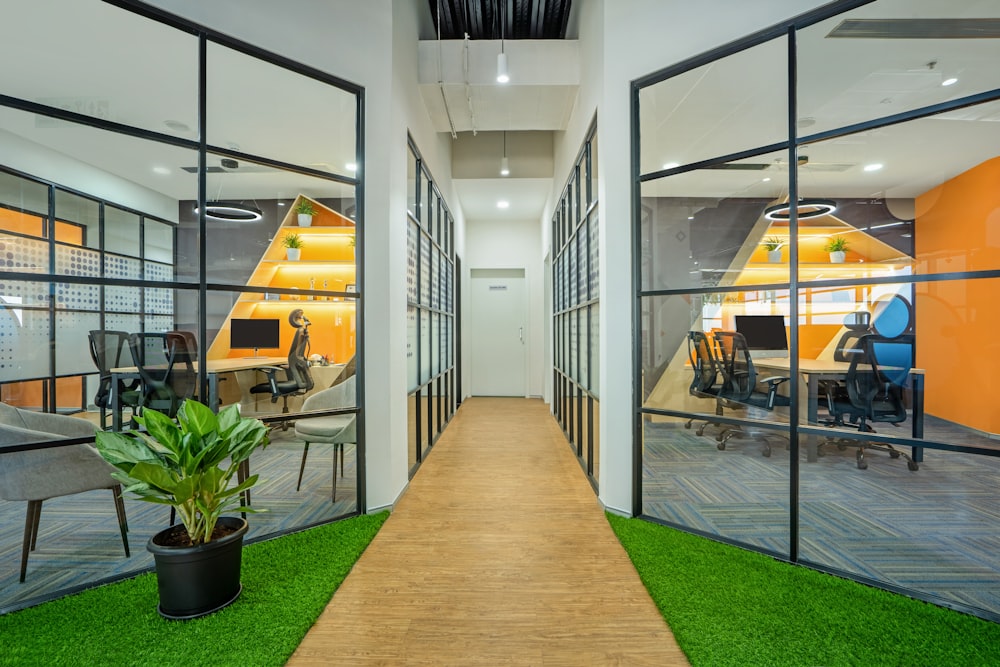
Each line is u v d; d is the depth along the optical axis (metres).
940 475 3.08
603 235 2.66
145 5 2.03
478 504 2.79
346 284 2.67
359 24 2.60
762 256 2.52
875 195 2.66
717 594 1.74
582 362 3.63
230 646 1.44
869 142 2.47
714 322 2.71
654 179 2.51
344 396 2.62
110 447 1.59
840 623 1.55
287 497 2.73
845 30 2.01
